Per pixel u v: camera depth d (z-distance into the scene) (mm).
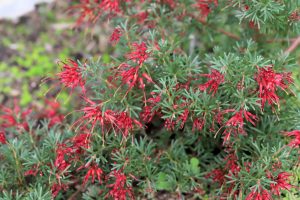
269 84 1028
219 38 1341
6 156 1142
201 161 1188
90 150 1089
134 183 1174
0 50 1565
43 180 1126
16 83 1482
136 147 1114
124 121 1078
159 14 1235
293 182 1092
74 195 1160
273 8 1080
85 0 1249
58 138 1133
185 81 1114
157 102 1086
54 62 1517
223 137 1093
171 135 1228
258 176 1053
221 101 1097
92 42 1552
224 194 1116
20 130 1219
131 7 1250
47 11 1658
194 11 1248
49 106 1404
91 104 1102
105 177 1117
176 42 1195
